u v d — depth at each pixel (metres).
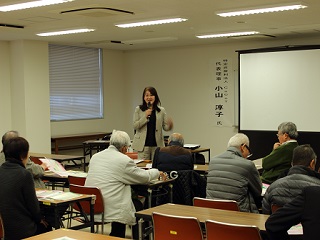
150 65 11.26
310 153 3.01
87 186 4.22
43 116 9.40
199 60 10.43
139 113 6.05
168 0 5.32
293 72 8.71
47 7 5.66
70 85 10.49
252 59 9.13
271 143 8.98
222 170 3.84
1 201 3.43
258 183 3.82
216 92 10.21
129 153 5.64
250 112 9.21
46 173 5.17
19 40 9.06
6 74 9.26
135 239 4.37
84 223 4.02
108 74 11.38
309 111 8.59
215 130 10.30
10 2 5.33
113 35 8.55
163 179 4.55
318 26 7.54
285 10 5.99
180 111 10.81
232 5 5.70
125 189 4.22
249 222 2.90
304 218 2.29
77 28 7.32
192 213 3.16
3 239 3.35
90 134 10.48
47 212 3.78
